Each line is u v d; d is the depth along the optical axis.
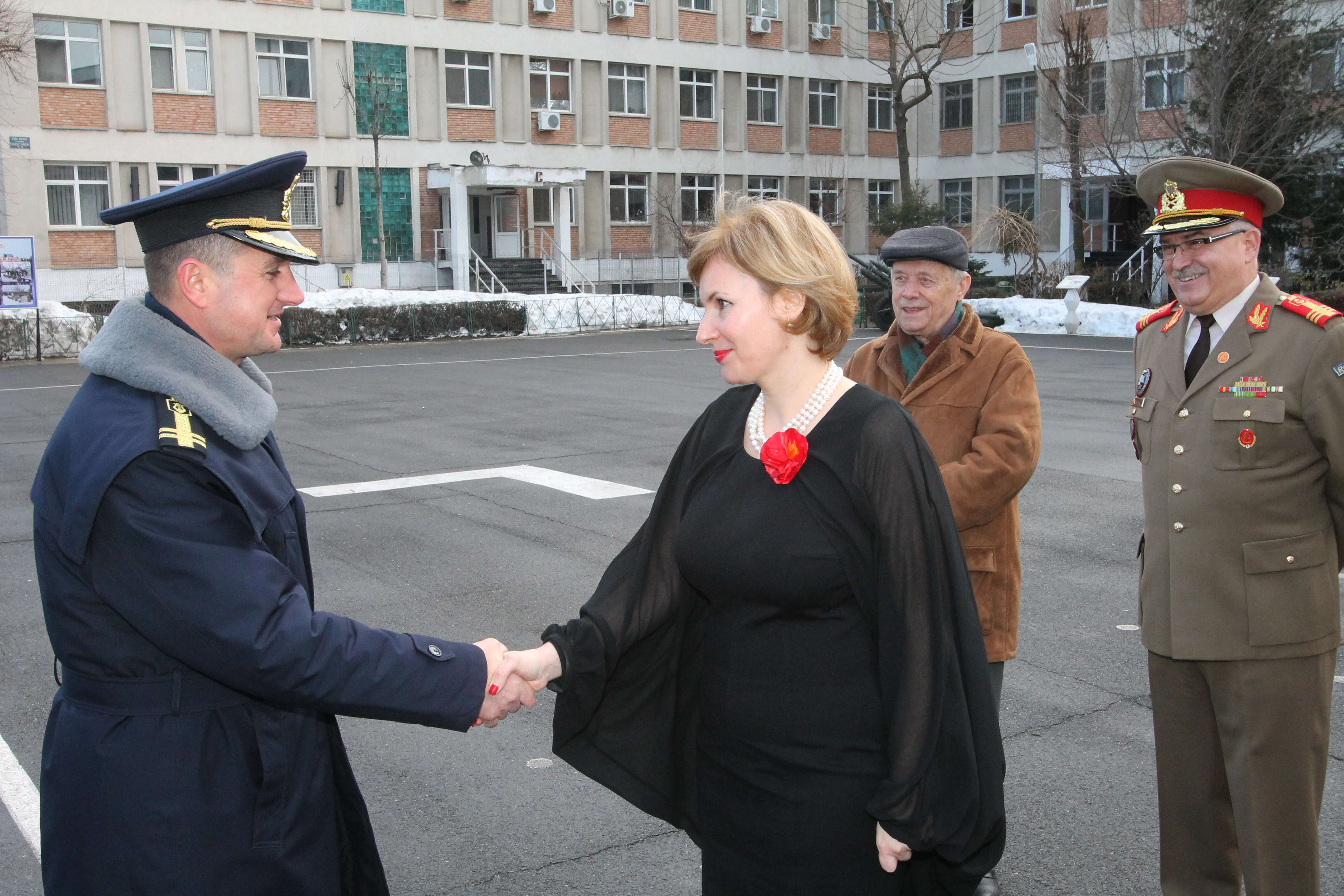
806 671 2.16
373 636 2.09
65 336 22.95
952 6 42.59
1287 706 2.74
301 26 33.50
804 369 2.22
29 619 5.75
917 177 45.75
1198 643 2.79
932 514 2.11
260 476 2.08
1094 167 30.20
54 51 30.33
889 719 2.09
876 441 2.11
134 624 1.94
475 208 38.34
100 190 31.36
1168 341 2.99
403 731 4.47
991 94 42.94
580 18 38.22
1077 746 4.25
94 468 1.92
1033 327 26.45
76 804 1.99
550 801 3.88
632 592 2.37
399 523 7.87
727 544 2.19
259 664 1.95
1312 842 2.78
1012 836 3.60
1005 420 3.17
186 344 2.04
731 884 2.28
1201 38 26.22
